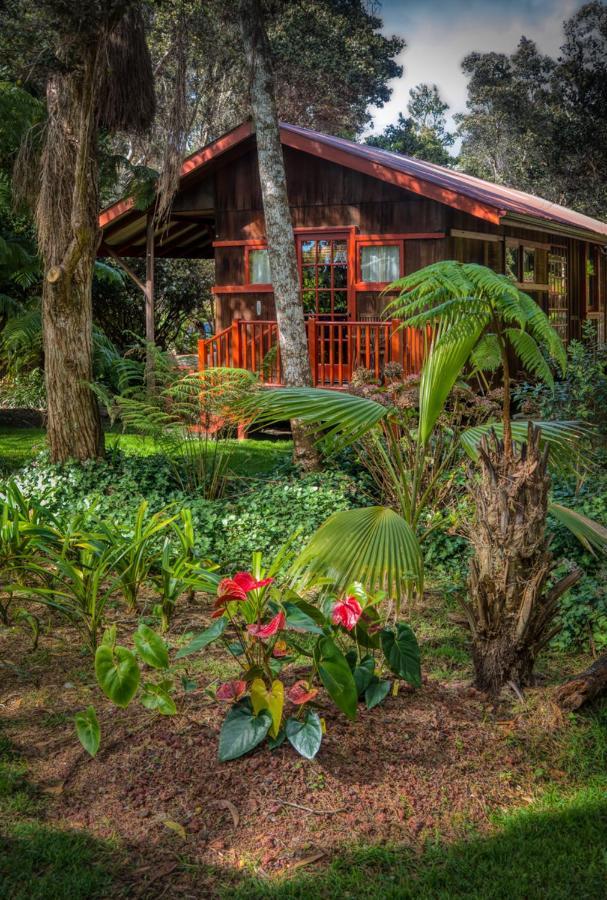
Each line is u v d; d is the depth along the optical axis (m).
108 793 3.70
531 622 4.43
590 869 3.22
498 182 49.41
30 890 3.13
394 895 3.10
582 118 42.66
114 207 13.98
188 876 3.21
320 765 3.79
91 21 8.17
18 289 17.62
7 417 15.20
